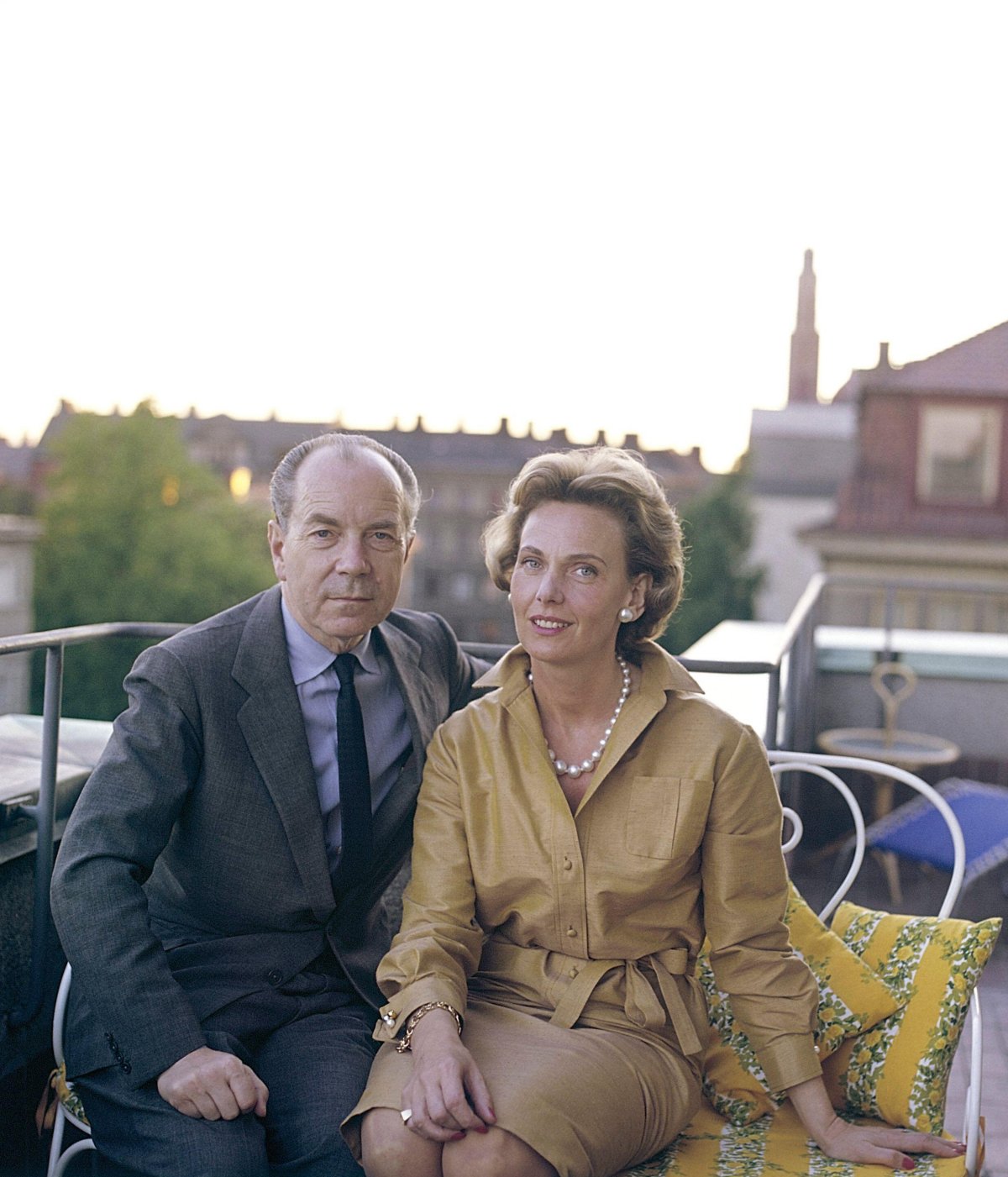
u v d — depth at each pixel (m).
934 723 5.62
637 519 1.82
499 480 65.25
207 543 39.03
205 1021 1.81
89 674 37.47
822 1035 1.92
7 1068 2.21
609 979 1.80
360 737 1.91
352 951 1.95
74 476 39.91
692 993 1.85
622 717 1.83
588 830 1.80
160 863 1.93
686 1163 1.76
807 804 5.23
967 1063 3.17
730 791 1.81
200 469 40.84
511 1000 1.82
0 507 52.38
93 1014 1.79
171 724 1.81
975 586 5.77
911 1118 1.85
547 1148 1.56
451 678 2.18
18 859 2.30
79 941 1.71
